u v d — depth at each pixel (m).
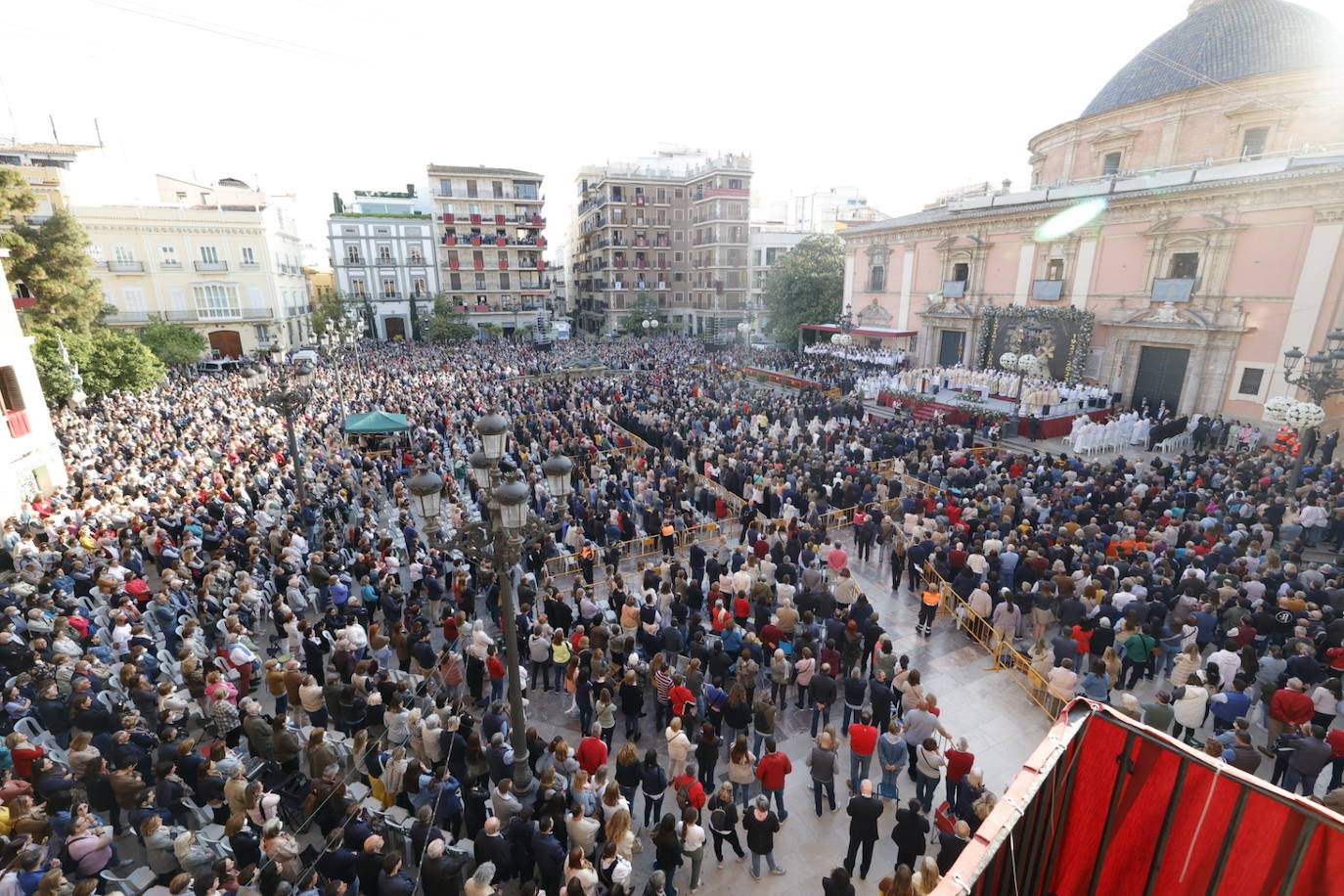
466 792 7.35
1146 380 27.52
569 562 14.39
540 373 40.44
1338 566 12.10
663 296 71.75
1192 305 25.48
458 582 11.80
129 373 29.77
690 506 16.72
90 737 7.46
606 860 6.12
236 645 9.82
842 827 8.01
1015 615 10.66
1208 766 3.21
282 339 49.94
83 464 18.08
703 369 41.06
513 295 69.50
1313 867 2.96
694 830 6.76
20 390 17.30
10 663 9.07
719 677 9.56
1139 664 9.70
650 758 7.54
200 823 7.35
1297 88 25.20
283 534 12.99
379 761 8.11
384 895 5.82
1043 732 9.36
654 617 10.52
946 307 36.09
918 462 18.95
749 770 7.67
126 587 11.34
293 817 7.86
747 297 65.12
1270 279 23.27
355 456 20.08
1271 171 23.11
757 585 11.03
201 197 50.59
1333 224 21.50
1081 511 14.04
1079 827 3.61
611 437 24.11
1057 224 30.02
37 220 39.09
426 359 46.28
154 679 9.66
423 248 65.69
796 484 16.97
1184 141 28.48
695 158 76.44
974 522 13.70
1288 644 9.03
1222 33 28.14
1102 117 31.34
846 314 42.75
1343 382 15.40
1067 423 25.67
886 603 13.09
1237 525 13.02
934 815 7.99
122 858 7.35
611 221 68.75
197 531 13.62
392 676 9.63
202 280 46.34
